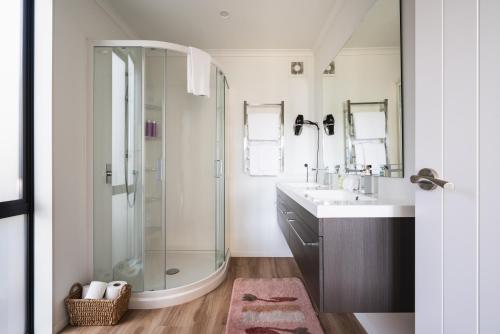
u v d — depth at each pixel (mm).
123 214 2264
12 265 1626
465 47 729
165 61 2355
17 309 1649
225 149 2945
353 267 1190
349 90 2035
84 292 1877
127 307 1948
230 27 2607
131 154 2291
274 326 1757
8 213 1550
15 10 1646
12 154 1642
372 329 1644
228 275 2604
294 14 2387
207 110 2682
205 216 2828
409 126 1353
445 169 799
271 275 2600
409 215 1182
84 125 1996
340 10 2234
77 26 1916
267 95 3098
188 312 1952
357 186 1924
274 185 3096
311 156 3080
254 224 3119
